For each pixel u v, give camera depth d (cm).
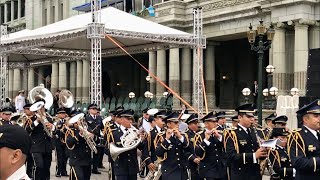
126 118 1175
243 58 3697
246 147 947
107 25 2169
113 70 4769
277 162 973
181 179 1109
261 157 928
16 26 5444
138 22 2334
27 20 5219
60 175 1711
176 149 1105
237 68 3741
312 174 774
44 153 1439
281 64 2694
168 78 3522
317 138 780
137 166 1178
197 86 2403
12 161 327
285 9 2655
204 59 3428
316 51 1463
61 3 4825
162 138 1112
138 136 1151
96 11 2106
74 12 4550
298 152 777
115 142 1164
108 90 4891
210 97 3412
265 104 2588
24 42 2473
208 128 1105
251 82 3641
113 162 1219
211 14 3238
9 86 4950
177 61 3328
